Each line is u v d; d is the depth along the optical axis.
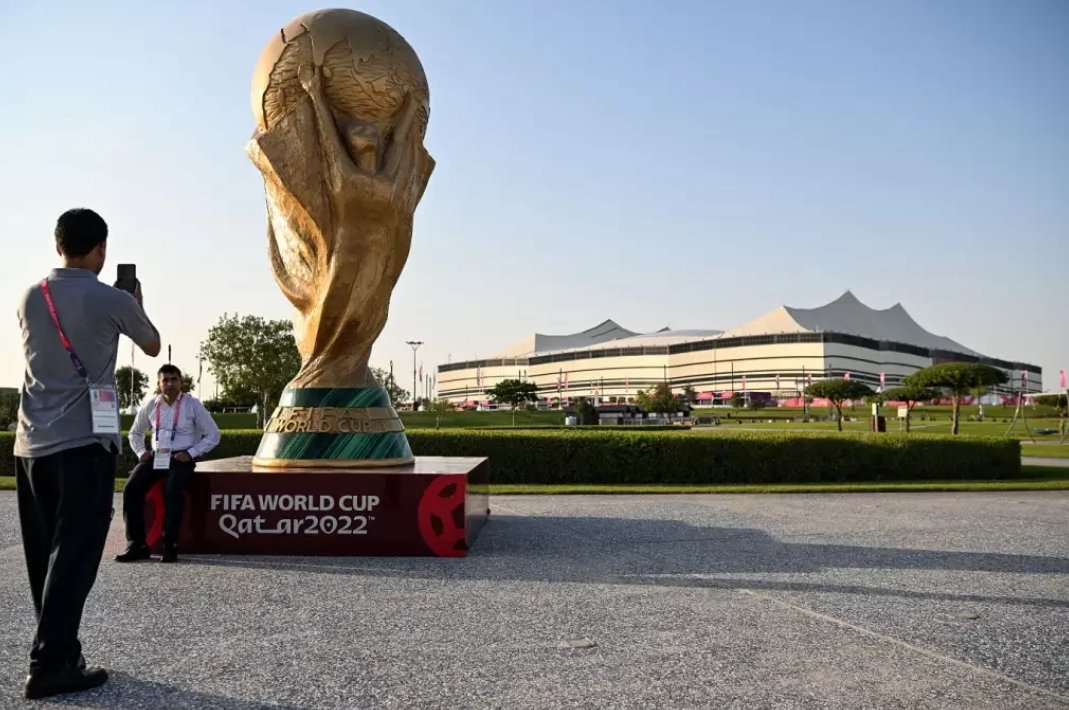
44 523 3.73
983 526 8.86
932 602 5.23
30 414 3.69
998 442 16.23
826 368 116.06
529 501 11.55
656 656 4.06
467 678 3.72
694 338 142.62
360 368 8.38
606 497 12.20
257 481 7.14
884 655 4.09
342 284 7.93
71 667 3.55
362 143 7.82
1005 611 5.00
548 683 3.65
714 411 92.25
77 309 3.70
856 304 160.12
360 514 7.07
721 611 4.98
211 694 3.50
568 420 52.06
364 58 7.85
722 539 7.91
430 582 5.88
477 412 73.06
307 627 4.60
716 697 3.49
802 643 4.29
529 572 6.26
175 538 6.75
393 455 8.05
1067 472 17.67
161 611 4.97
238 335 39.41
